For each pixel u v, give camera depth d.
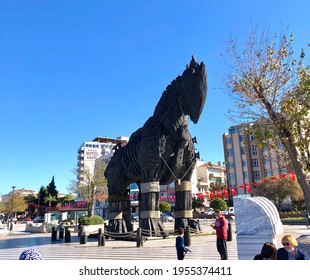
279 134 9.79
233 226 22.42
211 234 14.80
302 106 9.53
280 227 7.44
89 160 80.12
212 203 35.31
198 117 12.34
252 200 7.09
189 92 12.30
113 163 15.87
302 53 10.02
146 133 13.38
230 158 54.47
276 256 4.75
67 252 11.18
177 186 14.48
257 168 51.34
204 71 12.05
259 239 6.85
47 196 65.94
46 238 18.45
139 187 15.38
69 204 60.88
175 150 13.23
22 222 56.69
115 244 12.91
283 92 10.07
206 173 65.19
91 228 20.81
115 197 15.70
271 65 10.23
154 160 12.99
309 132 9.40
